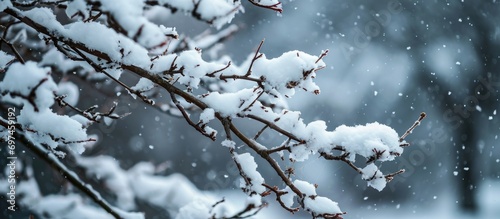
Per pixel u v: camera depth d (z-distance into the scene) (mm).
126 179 6789
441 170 25969
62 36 3373
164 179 6855
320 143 3637
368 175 3625
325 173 26234
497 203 24281
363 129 3678
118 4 2936
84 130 3576
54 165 4129
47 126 3518
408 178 26359
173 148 25719
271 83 3479
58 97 3604
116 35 3383
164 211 6496
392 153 3650
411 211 24484
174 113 5594
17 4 3418
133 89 3656
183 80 3557
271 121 3660
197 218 4605
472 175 25266
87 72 5539
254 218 4969
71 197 6465
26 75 3102
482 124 25016
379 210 24875
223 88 4098
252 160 3666
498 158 25875
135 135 21172
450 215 22984
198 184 26875
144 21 2926
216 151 26812
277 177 25688
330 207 3660
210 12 3102
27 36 5477
